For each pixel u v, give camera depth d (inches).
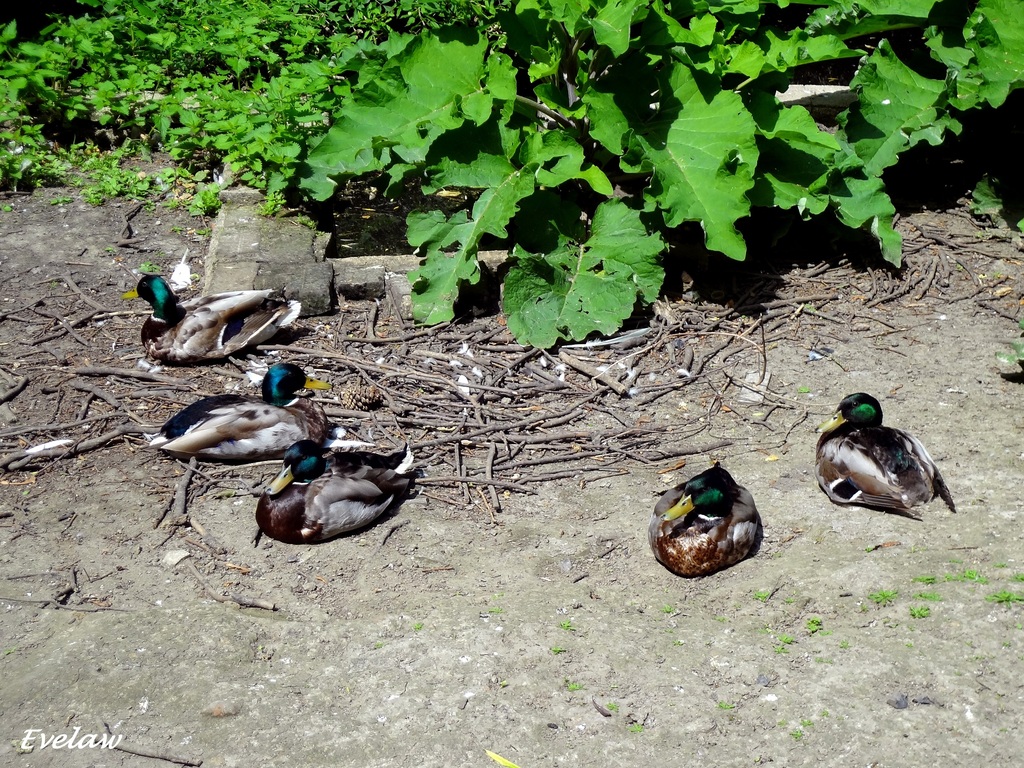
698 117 179.5
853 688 132.7
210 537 148.8
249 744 129.2
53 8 245.6
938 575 142.3
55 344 173.3
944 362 172.1
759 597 141.8
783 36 204.7
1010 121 206.4
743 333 177.0
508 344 174.6
